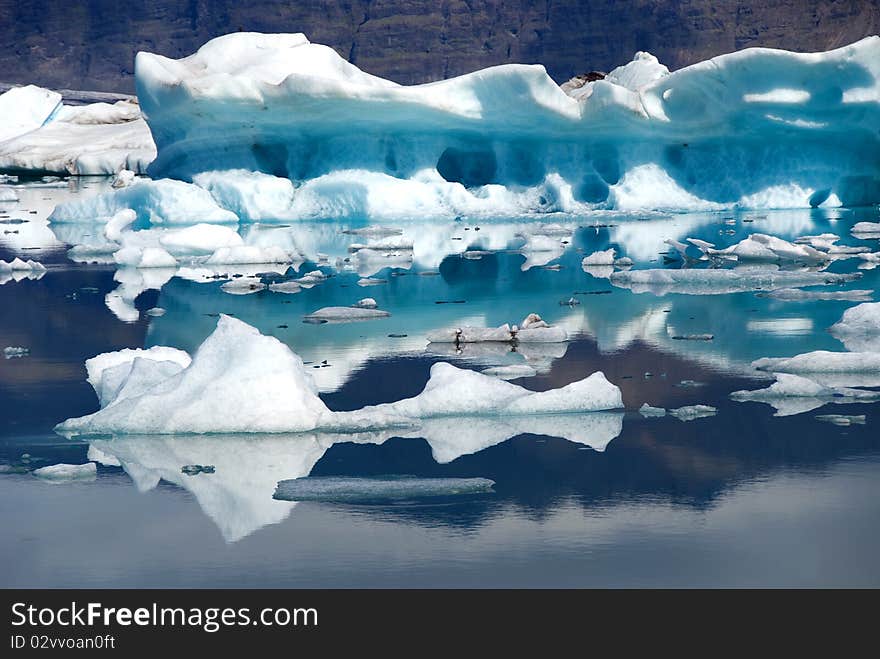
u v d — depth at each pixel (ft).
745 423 41.70
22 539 31.48
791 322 62.44
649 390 47.29
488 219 135.13
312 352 56.08
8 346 59.36
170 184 132.36
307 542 30.81
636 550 29.84
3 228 133.28
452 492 34.50
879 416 42.29
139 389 43.42
